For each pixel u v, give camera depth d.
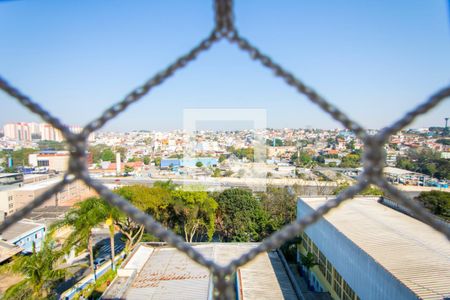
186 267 13.78
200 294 11.40
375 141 1.49
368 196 19.00
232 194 22.98
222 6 1.36
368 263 10.13
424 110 1.40
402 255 10.10
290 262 18.77
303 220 1.50
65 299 15.06
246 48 1.43
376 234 12.23
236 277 12.95
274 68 1.43
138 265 14.11
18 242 23.00
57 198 36.34
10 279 17.72
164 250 15.91
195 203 20.44
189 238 22.52
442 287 8.01
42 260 12.52
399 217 14.75
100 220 15.95
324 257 14.59
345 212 15.66
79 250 17.33
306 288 15.66
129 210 1.54
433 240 11.51
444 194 23.91
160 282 12.41
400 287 8.26
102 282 16.61
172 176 55.06
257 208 22.94
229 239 22.80
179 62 1.46
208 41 1.44
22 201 33.47
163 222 21.59
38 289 12.41
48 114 1.51
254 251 1.50
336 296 13.05
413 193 36.66
